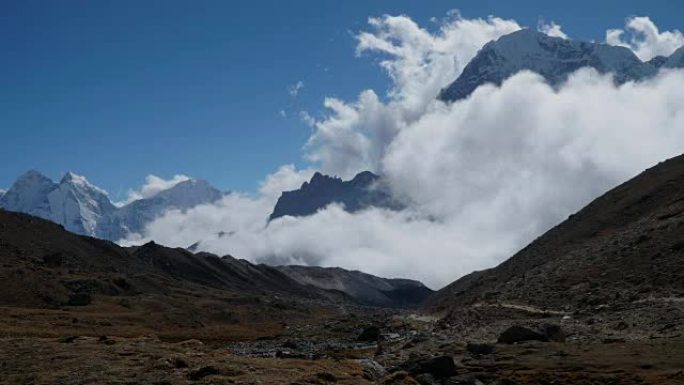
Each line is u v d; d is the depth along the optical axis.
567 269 136.12
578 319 98.25
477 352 81.31
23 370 42.34
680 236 117.62
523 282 143.88
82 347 51.47
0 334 116.81
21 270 196.62
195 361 44.91
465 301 188.88
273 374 41.12
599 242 149.00
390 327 166.25
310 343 141.38
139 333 150.00
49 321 144.38
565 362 66.81
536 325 93.69
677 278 100.19
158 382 38.25
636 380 54.81
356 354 101.62
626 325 85.25
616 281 113.69
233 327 196.50
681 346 68.56
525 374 61.81
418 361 59.19
